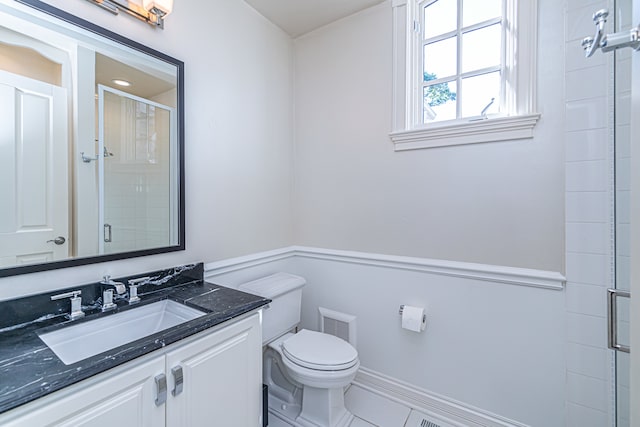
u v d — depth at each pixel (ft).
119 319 3.66
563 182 4.43
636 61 1.95
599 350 4.14
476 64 5.32
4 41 3.11
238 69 5.83
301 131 7.29
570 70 4.25
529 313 4.71
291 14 6.36
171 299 4.15
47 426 2.17
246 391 3.92
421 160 5.64
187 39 4.88
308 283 7.19
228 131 5.64
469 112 5.40
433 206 5.53
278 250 6.88
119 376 2.59
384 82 6.01
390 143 5.96
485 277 5.04
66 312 3.45
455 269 5.29
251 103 6.15
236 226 5.85
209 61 5.25
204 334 3.33
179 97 4.70
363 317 6.37
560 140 4.43
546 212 4.57
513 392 4.86
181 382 3.06
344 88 6.55
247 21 6.03
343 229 6.66
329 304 6.86
